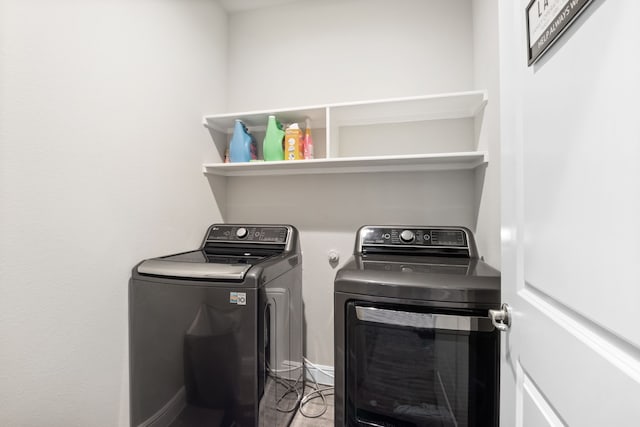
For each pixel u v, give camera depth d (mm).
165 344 1198
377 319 1043
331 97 1918
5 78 830
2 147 824
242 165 1734
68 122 1003
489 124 1362
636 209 352
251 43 2055
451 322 973
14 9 851
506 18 760
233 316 1143
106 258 1145
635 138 354
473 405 984
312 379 1920
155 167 1408
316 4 1951
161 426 1203
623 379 368
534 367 603
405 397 1046
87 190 1070
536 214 602
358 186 1878
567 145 492
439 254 1477
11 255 843
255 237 1685
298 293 1684
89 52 1077
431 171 1768
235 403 1140
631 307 359
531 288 635
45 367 927
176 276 1187
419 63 1775
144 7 1337
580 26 456
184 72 1622
